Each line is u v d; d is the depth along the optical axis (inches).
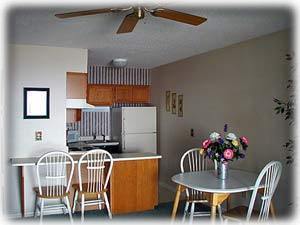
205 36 151.9
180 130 223.5
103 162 159.9
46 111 174.2
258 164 153.9
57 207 169.2
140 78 271.0
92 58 216.7
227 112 175.5
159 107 256.4
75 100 182.5
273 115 145.5
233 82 170.9
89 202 158.9
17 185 167.9
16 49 168.6
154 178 174.9
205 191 119.0
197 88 203.0
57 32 142.7
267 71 148.7
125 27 107.3
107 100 259.4
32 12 114.4
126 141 245.3
